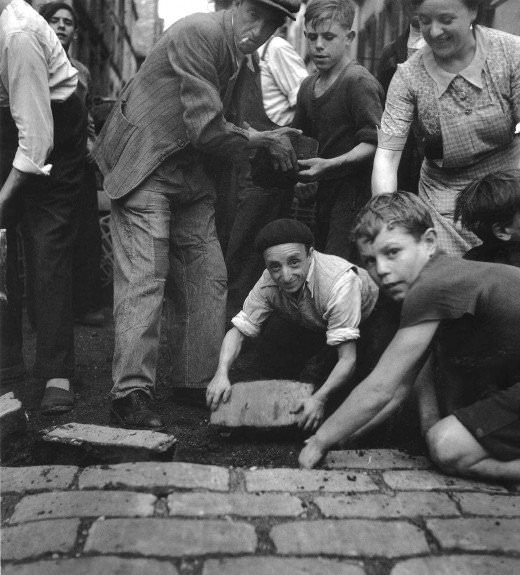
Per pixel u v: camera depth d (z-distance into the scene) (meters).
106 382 3.83
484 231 2.83
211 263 3.40
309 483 2.28
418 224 2.40
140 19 29.78
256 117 4.48
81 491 2.20
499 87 2.92
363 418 2.40
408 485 2.29
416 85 3.04
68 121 3.49
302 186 4.18
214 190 3.45
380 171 3.15
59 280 3.46
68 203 3.51
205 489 2.22
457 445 2.30
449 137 3.01
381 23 9.73
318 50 3.76
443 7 2.79
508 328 2.35
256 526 2.00
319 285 2.99
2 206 3.27
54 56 3.36
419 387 2.72
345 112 3.73
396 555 1.86
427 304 2.34
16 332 3.64
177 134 3.19
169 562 1.81
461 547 1.90
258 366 3.68
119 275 3.23
